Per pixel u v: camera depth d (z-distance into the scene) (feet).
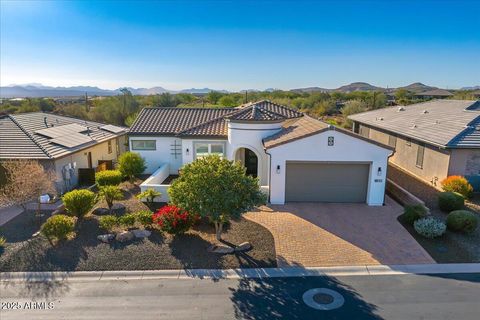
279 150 64.08
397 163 98.43
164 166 86.63
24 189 56.80
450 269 42.68
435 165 77.61
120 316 33.78
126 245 48.32
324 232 53.16
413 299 36.42
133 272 42.16
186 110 100.42
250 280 40.50
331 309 34.86
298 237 51.44
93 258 44.96
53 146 75.25
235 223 56.29
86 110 177.27
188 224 50.78
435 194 71.67
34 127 85.46
